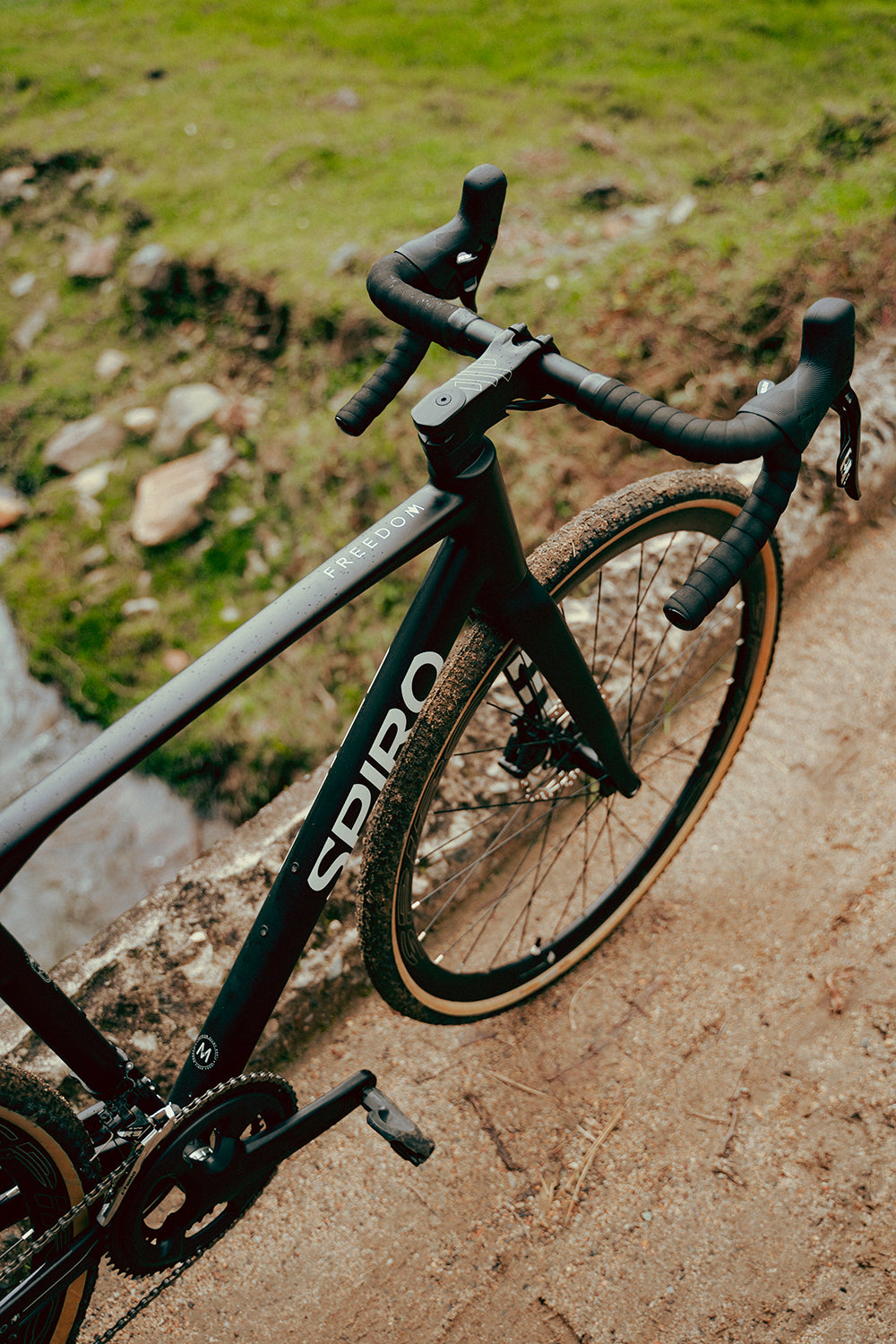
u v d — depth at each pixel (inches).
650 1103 61.0
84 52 220.8
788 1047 62.1
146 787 111.6
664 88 172.1
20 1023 63.2
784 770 78.0
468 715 50.3
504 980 61.9
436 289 48.6
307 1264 56.2
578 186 146.6
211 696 37.7
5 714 120.7
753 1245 54.2
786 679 84.4
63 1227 39.8
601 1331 52.3
